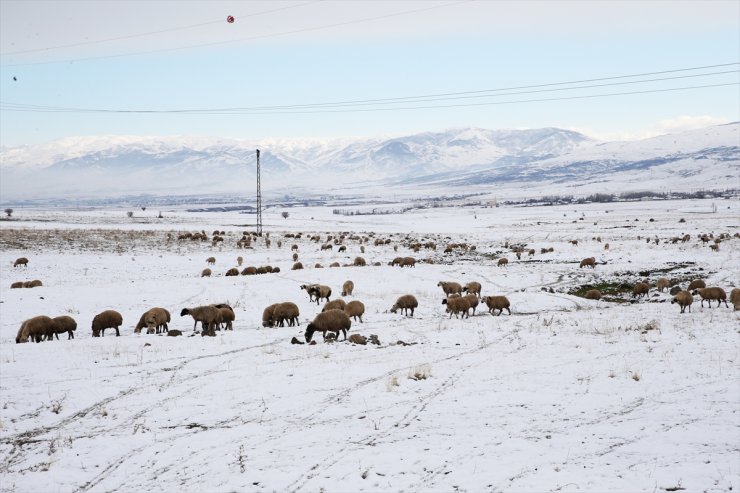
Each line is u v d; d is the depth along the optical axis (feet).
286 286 117.19
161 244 224.74
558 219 489.26
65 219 435.94
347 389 44.86
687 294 84.17
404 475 29.76
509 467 30.25
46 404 42.57
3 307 95.30
